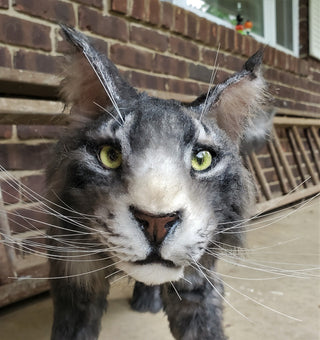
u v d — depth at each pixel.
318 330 0.55
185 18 0.99
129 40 0.88
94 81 0.42
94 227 0.37
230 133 0.47
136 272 0.35
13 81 0.60
